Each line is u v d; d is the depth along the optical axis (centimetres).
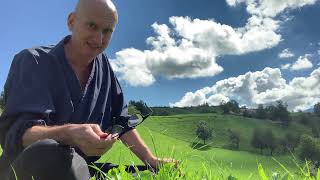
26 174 70
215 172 83
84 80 103
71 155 71
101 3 96
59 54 97
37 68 93
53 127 76
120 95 115
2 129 87
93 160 103
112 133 74
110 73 113
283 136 3578
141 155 109
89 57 101
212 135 3538
